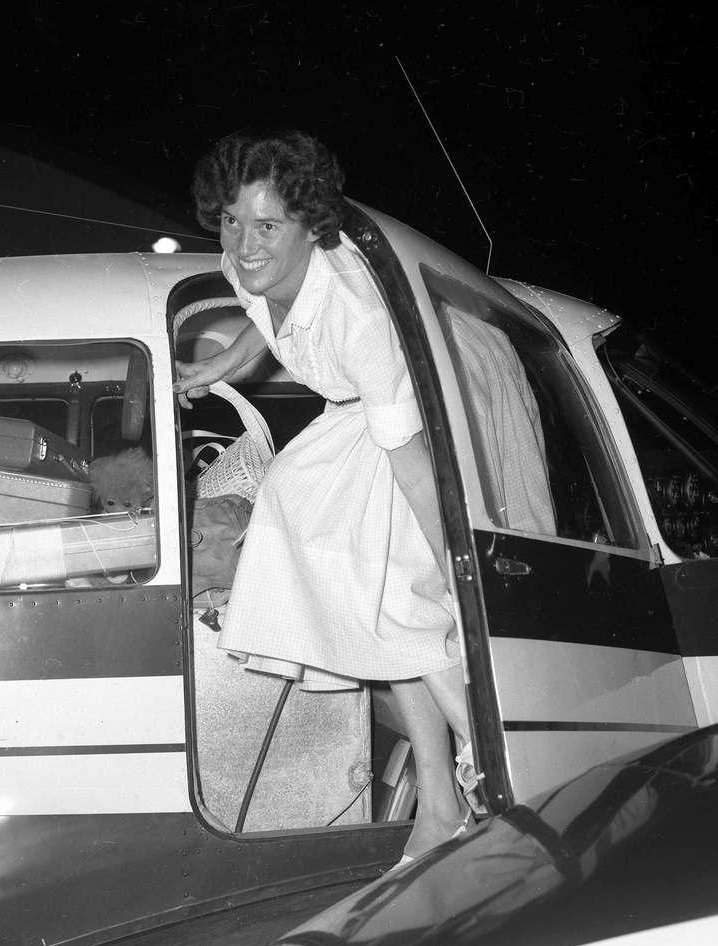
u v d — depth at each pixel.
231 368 2.74
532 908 1.23
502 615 2.22
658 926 1.14
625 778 1.53
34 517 2.61
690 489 3.18
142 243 3.99
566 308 3.40
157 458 2.58
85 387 2.95
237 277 2.52
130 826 2.42
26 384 2.90
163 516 2.55
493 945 1.20
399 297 2.33
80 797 2.41
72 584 2.57
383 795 3.04
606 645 2.50
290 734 2.79
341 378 2.41
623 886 1.22
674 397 3.39
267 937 2.31
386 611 2.38
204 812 2.47
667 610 2.86
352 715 2.83
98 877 2.40
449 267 2.63
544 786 2.16
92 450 2.96
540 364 2.93
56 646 2.45
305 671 2.65
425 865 1.49
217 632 2.75
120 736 2.43
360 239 2.40
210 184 2.23
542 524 2.51
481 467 2.36
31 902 2.37
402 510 2.45
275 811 2.77
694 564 2.95
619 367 3.42
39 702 2.42
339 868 2.59
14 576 2.55
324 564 2.38
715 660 2.91
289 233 2.23
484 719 2.14
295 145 2.20
